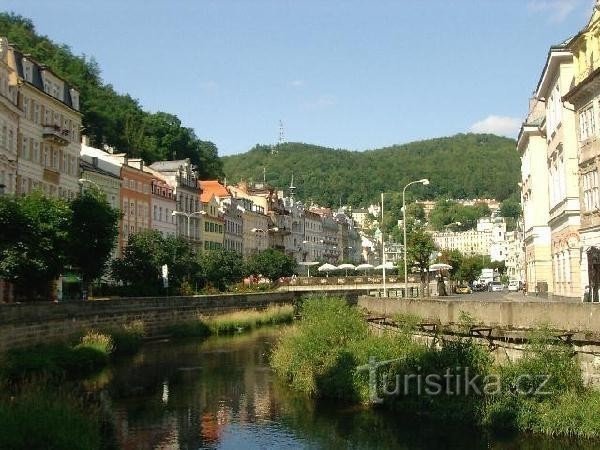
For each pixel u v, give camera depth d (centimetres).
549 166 5369
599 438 2247
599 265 3822
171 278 7038
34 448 1925
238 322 6756
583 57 4097
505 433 2383
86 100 10562
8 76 5581
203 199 11388
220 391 3362
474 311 2781
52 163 6462
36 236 4484
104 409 2981
